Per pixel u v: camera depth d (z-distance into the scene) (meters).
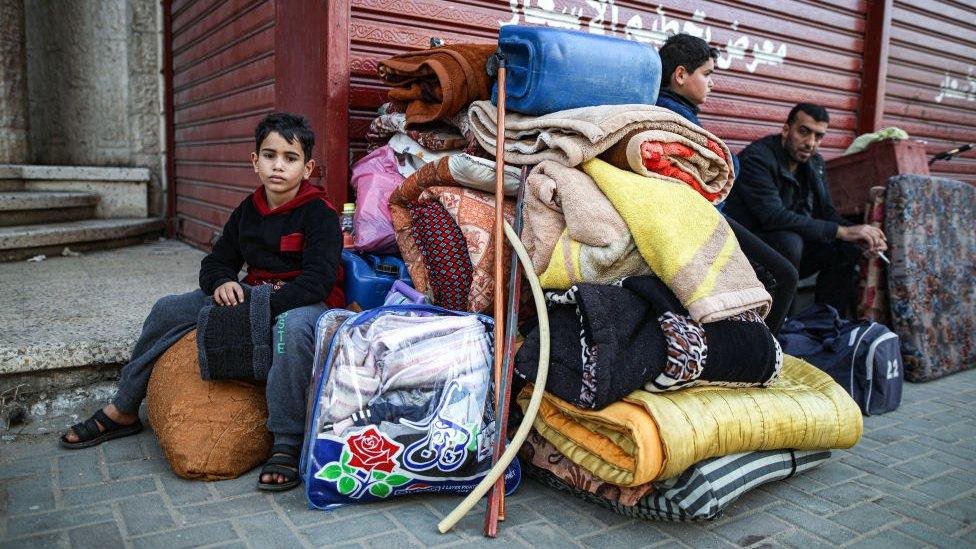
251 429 2.31
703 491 2.07
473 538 2.00
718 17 4.65
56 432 2.56
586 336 2.12
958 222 4.10
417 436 2.11
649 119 2.40
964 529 2.20
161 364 2.43
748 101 4.99
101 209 5.93
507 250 2.59
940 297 3.97
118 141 6.23
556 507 2.24
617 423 2.01
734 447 2.16
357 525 2.03
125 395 2.46
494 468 2.04
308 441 2.10
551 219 2.41
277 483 2.19
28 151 6.04
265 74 4.16
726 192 2.64
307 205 2.57
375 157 3.23
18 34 5.86
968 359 4.09
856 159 4.30
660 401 2.08
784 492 2.42
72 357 2.65
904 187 3.80
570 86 2.57
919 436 3.01
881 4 5.52
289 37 3.71
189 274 4.31
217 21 4.94
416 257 2.79
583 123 2.33
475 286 2.58
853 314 4.27
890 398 3.29
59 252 4.93
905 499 2.39
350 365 2.11
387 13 3.42
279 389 2.24
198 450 2.22
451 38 3.62
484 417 2.20
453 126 3.13
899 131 4.52
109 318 3.08
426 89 2.93
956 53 6.40
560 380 2.15
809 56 5.26
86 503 2.06
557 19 3.93
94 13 6.11
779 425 2.25
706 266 2.17
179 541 1.89
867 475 2.58
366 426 2.09
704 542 2.06
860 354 3.27
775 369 2.31
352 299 2.86
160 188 6.30
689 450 2.02
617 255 2.25
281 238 2.53
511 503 2.25
